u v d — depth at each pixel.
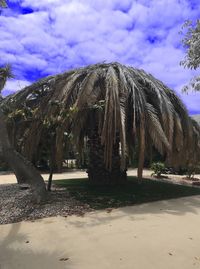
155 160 18.95
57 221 7.78
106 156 10.30
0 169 21.05
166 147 10.64
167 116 10.88
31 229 7.14
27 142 12.02
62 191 11.59
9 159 9.72
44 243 6.23
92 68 11.84
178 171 21.56
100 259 5.43
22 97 12.54
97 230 7.06
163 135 10.28
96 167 13.20
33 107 12.55
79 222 7.71
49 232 6.91
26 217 8.09
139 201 10.25
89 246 6.05
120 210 9.00
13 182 15.62
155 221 7.85
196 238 6.53
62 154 11.06
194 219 8.08
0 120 9.72
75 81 11.38
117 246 6.04
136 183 14.38
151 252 5.74
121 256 5.56
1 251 5.83
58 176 18.98
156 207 9.49
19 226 7.37
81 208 9.09
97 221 7.81
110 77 10.66
